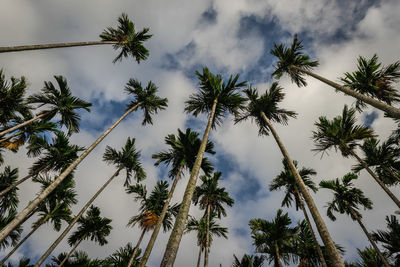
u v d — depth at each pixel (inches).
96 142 407.2
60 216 450.6
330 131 385.4
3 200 406.3
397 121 356.8
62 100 389.4
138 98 577.9
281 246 423.5
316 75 374.9
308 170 483.2
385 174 393.1
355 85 336.2
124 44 431.2
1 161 402.6
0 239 217.9
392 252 339.9
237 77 425.1
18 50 242.1
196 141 459.5
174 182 401.1
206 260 432.1
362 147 392.5
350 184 466.3
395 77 304.3
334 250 174.4
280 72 477.4
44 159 407.5
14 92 316.8
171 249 144.6
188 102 454.3
